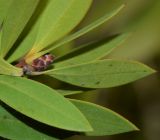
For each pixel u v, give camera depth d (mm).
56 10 416
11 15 378
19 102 371
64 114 361
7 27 383
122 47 633
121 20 627
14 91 375
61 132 401
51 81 481
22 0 372
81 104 406
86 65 412
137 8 615
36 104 368
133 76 415
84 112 407
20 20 382
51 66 426
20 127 399
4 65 383
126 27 625
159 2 605
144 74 413
